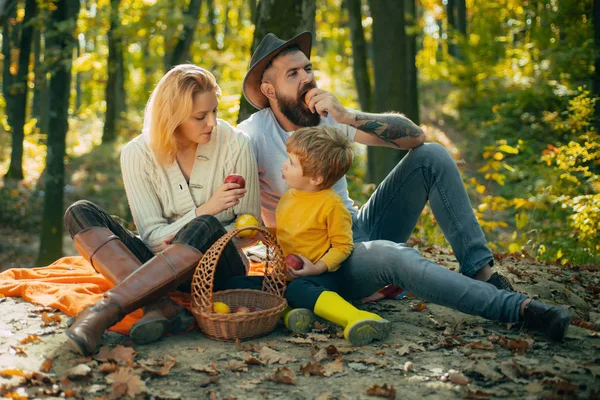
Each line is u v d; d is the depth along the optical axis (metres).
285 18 6.31
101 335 2.76
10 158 17.67
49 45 10.52
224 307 3.00
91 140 21.92
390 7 10.04
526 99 14.61
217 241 2.96
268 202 3.78
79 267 3.96
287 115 3.63
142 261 3.28
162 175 3.33
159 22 11.03
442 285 3.00
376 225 3.68
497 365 2.72
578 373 2.63
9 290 3.53
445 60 19.55
